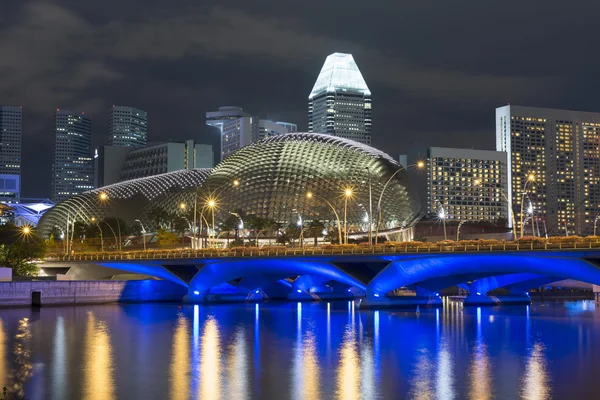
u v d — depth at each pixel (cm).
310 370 5034
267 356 5694
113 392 4341
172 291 12912
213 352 5934
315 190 19900
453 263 9119
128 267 12850
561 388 4406
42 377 4819
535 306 11169
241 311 10181
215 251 11719
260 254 11031
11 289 10844
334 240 19050
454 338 6731
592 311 9969
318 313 9675
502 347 6122
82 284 11550
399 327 7719
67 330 7581
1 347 6275
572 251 7988
